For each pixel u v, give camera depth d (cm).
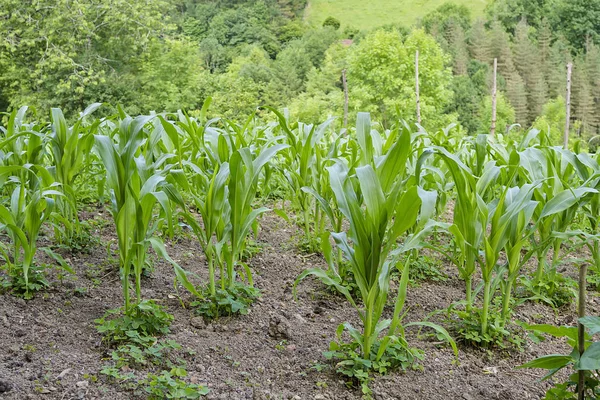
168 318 266
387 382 239
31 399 205
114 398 212
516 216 279
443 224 250
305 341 273
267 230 443
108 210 438
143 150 349
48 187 279
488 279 274
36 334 251
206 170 369
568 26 5462
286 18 7112
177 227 371
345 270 340
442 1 7612
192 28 6028
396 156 235
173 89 2628
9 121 345
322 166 376
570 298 351
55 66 2288
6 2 2302
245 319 289
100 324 266
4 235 371
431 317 311
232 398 221
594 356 174
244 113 2856
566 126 1150
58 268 321
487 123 3497
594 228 356
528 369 268
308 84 3853
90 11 2394
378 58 3086
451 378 251
